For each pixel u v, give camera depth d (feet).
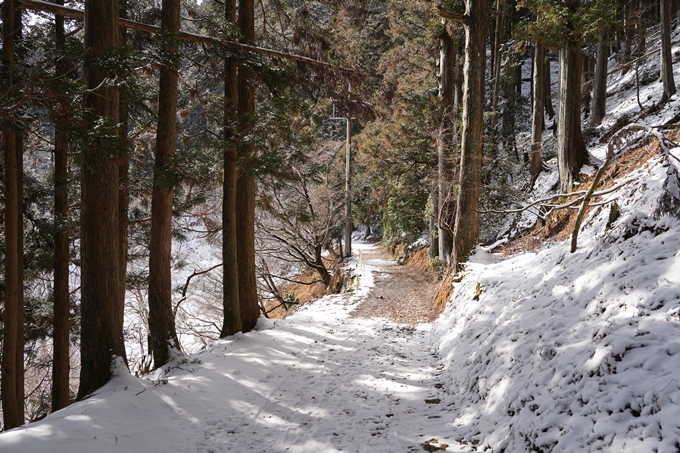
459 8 53.88
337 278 74.79
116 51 22.09
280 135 35.35
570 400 13.89
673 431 9.98
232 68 34.71
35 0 27.09
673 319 13.76
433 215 59.21
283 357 30.89
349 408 21.50
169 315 30.14
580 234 30.14
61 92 20.30
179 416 20.52
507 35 97.25
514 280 30.55
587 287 19.98
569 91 46.50
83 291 23.75
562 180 47.78
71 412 19.11
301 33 40.55
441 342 32.53
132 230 47.03
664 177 24.88
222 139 32.17
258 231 69.26
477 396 19.92
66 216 33.94
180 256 61.11
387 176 69.62
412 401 22.22
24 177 38.32
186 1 42.52
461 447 16.11
